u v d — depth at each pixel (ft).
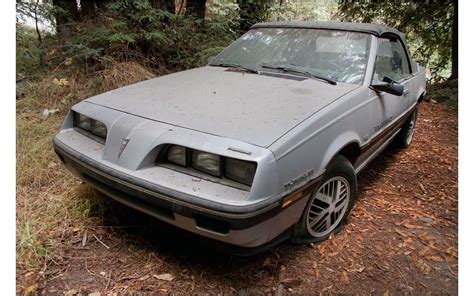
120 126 7.97
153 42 19.07
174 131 7.47
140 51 18.84
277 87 9.66
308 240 9.02
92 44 17.85
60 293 7.22
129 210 9.77
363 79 10.32
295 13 39.81
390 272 8.34
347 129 8.98
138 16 18.72
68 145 8.73
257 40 12.42
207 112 8.13
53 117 14.34
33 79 16.70
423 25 30.63
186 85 9.98
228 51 12.74
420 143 16.80
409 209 11.04
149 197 7.14
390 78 11.07
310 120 7.88
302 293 7.59
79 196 10.00
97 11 20.06
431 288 7.94
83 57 17.04
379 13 31.68
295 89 9.54
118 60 17.74
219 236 6.79
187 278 7.77
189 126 7.57
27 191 10.23
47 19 19.34
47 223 8.98
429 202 11.54
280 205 6.95
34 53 17.58
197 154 7.15
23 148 11.87
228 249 7.23
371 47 11.01
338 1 34.35
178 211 6.86
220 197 6.61
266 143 6.95
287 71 10.94
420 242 9.45
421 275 8.31
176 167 7.39
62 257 8.11
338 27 11.71
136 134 7.66
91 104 9.11
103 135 8.66
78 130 9.30
